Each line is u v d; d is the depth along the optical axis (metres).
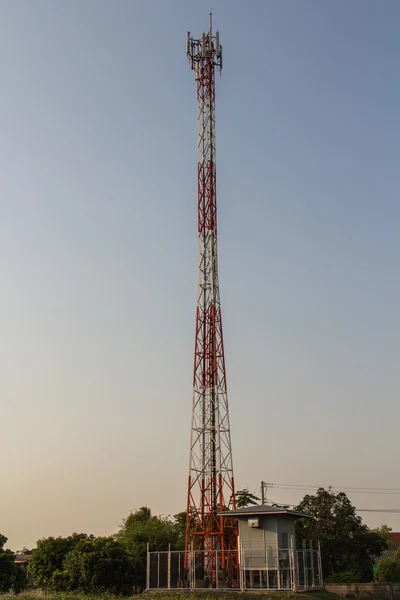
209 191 81.25
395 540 132.12
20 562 87.69
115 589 63.66
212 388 73.50
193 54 86.75
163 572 60.66
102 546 67.94
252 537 59.66
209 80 85.19
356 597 63.53
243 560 57.34
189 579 60.19
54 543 73.88
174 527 99.06
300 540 86.56
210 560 62.59
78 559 66.00
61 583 65.31
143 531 90.38
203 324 76.38
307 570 60.03
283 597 52.25
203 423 72.44
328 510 89.44
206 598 53.31
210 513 69.00
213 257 78.75
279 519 59.69
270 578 56.72
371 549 88.69
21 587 70.56
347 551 87.06
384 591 66.44
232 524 68.06
